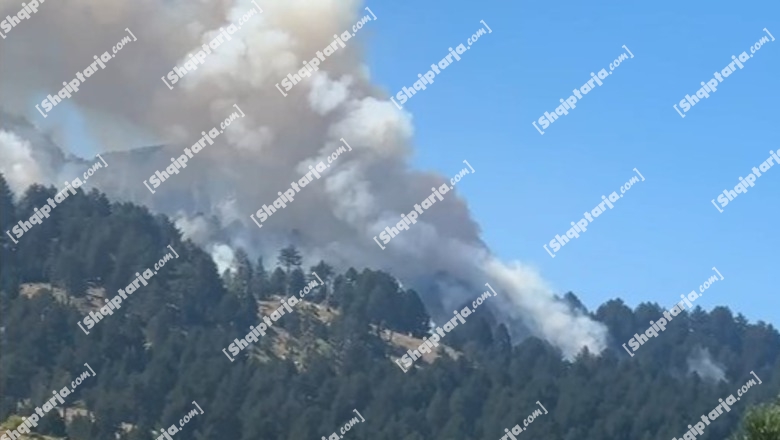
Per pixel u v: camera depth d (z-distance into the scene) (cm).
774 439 2469
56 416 10800
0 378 12400
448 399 15088
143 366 13962
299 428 12694
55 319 13838
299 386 14512
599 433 14575
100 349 13600
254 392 13600
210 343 14712
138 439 11681
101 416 11944
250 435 12269
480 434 14538
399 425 13825
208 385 13012
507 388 15600
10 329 13450
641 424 14912
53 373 12719
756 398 13288
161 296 15500
